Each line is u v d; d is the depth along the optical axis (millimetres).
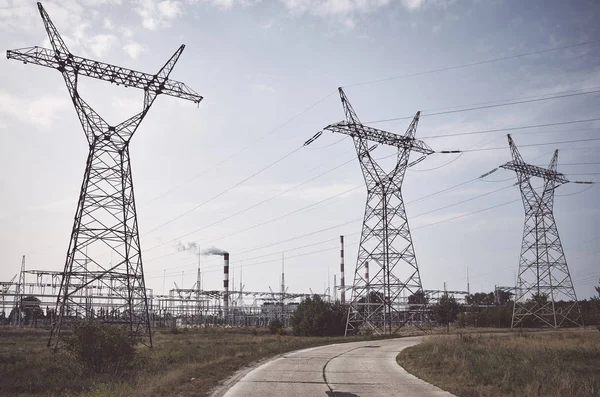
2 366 29625
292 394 19438
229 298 131750
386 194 70188
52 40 45281
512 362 27703
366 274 118562
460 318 111500
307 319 81250
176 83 49500
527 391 18844
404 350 40781
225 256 136250
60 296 46500
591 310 106188
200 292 120688
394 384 22344
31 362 31938
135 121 48031
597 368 27172
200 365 27828
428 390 20609
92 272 44656
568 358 32062
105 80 47219
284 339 62969
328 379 23953
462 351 32875
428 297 114625
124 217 46531
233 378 24234
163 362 31109
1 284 96312
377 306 80875
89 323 29609
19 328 93438
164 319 119812
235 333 88188
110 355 28469
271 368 28781
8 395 20734
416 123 70500
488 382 22281
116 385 21281
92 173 46125
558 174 85625
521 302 101250
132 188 47344
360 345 50062
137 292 46812
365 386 21703
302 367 29375
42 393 21578
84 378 25812
